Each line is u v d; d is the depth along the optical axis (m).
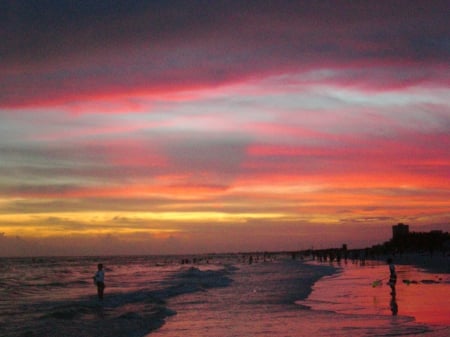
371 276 49.06
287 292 31.83
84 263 164.38
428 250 159.00
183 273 66.19
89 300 28.97
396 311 20.77
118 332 17.02
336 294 29.30
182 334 16.50
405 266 75.94
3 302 29.77
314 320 18.72
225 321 19.22
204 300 28.00
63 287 44.72
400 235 199.38
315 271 64.94
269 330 16.72
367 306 22.69
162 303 26.75
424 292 28.95
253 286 38.38
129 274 68.56
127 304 26.52
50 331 17.12
